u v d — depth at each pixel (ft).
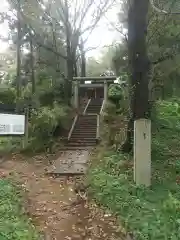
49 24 72.43
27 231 20.30
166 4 43.37
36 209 25.00
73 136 59.93
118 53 76.64
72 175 35.24
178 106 58.75
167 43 52.19
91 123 65.87
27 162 41.91
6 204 24.23
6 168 38.42
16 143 51.01
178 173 31.78
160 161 35.24
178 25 50.78
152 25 47.85
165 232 19.86
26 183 32.01
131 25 36.04
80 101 91.71
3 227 19.95
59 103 71.82
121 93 65.26
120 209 23.80
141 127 28.09
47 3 68.85
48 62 80.28
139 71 34.45
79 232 21.18
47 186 31.24
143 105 34.65
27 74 85.51
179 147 41.14
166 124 50.78
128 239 19.89
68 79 76.18
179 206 22.30
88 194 28.07
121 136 45.06
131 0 36.45
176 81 69.82
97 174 32.42
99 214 23.89
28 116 52.60
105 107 65.92
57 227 21.93
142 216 22.08
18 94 64.39
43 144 49.29
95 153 46.21
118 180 29.43
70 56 77.00
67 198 27.68
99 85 83.25
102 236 20.54
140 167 27.94
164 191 26.66
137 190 26.58
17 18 63.21
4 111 46.57
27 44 85.87
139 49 34.45
